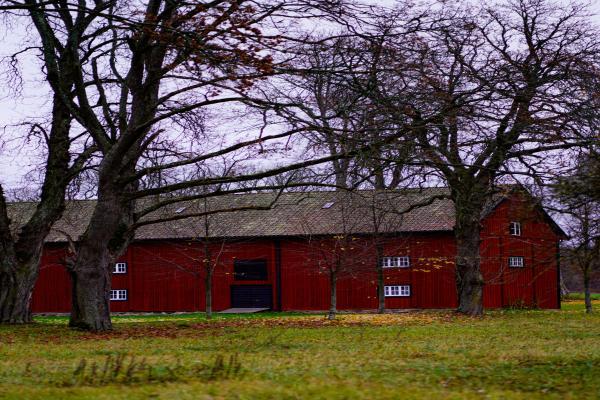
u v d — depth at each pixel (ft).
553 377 45.83
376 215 151.64
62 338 81.20
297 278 177.06
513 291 171.53
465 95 90.48
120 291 185.37
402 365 51.67
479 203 126.72
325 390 38.01
